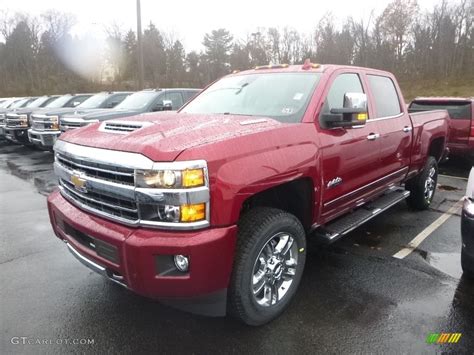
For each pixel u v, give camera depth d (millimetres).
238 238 2693
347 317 3078
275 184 2754
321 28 47906
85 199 2844
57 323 3039
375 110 4207
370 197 4254
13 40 53000
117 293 3471
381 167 4273
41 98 17391
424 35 45875
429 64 45469
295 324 2992
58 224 3205
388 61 46188
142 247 2373
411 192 5602
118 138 2678
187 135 2596
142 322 3047
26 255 4309
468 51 44094
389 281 3641
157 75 49562
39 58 54156
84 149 2752
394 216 5516
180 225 2363
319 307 3213
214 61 53562
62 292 3496
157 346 2770
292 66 4105
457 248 4398
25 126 12328
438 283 3598
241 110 3664
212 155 2432
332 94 3635
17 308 3240
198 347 2752
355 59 46656
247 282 2701
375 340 2809
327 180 3344
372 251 4316
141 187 2375
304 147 3051
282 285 3113
